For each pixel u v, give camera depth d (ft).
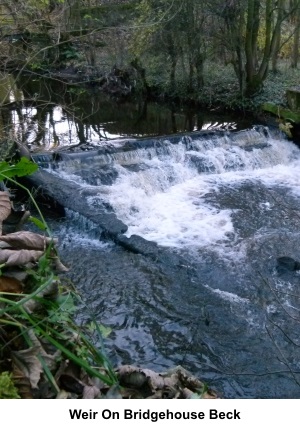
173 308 18.52
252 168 35.63
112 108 49.49
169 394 5.43
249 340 16.94
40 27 29.30
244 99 44.88
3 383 4.57
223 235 24.84
